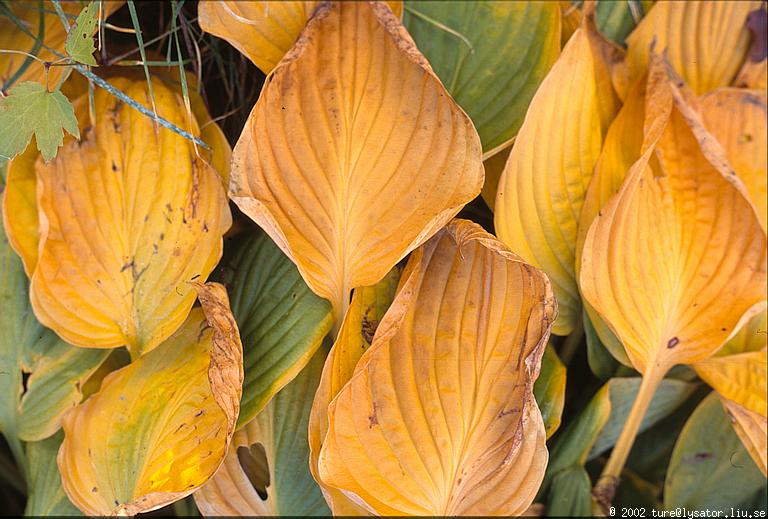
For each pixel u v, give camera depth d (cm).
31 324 90
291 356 85
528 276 83
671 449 105
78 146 85
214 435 84
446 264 85
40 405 90
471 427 85
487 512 88
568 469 93
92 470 85
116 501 84
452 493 87
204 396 85
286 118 84
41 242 84
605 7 94
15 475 107
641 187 91
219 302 79
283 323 86
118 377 87
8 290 90
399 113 84
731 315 93
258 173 83
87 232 86
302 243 83
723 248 93
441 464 86
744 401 93
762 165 95
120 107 86
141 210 86
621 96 92
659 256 92
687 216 94
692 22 94
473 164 83
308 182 84
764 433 92
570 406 100
